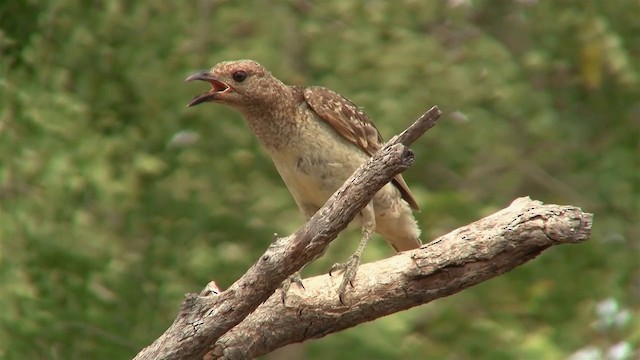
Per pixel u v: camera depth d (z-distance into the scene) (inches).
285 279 241.9
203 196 560.1
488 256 250.7
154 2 562.9
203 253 532.4
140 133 561.9
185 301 240.4
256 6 605.9
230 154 577.0
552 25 645.9
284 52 601.9
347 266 268.7
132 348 456.1
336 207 230.7
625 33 653.9
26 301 434.6
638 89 661.9
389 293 261.4
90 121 531.2
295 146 327.9
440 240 257.4
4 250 441.1
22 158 460.4
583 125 676.7
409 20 616.4
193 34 585.3
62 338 437.7
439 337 577.9
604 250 622.5
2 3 474.9
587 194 666.8
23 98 464.8
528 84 637.3
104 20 526.9
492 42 621.0
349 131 327.3
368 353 535.2
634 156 651.5
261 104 326.6
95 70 540.4
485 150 639.1
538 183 684.1
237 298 237.5
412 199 345.1
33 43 479.8
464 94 603.2
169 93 563.2
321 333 267.0
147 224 547.8
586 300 602.9
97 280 471.8
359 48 595.8
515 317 594.6
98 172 483.2
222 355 259.9
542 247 247.8
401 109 588.4
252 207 561.0
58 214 468.4
